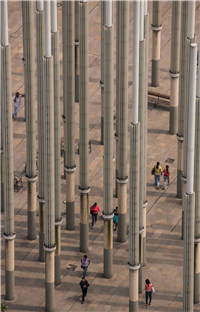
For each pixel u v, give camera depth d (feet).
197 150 355.36
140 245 374.63
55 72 360.48
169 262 395.55
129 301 368.48
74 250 401.29
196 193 359.66
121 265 393.91
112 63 355.36
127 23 365.81
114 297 381.60
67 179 398.83
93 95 476.54
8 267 374.63
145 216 381.60
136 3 324.19
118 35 380.58
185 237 344.49
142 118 355.97
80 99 375.66
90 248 402.11
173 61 440.04
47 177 355.97
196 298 378.53
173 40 435.53
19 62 495.00
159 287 385.50
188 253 346.74
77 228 410.72
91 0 523.29
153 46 469.16
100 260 396.98
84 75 372.99
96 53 497.87
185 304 354.95
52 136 351.67
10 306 378.53
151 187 430.20
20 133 456.86
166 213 417.28
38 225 415.64
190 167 333.83
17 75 487.61
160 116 466.29
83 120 378.32
